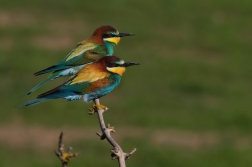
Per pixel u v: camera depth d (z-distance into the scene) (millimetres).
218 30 27281
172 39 25766
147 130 17125
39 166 14867
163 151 15836
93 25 26812
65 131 16719
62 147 5934
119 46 24547
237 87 20938
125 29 26578
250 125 17719
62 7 28312
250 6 30734
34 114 17625
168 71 22141
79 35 25516
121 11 28688
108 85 9586
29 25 26062
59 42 24578
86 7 28594
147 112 18297
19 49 23484
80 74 9523
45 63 22250
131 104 18844
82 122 17234
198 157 15695
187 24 27766
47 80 10578
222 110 18672
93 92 9469
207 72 22344
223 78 21812
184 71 22234
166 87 20562
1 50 23172
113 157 6930
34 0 28703
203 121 17891
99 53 11125
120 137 16594
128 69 21906
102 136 7535
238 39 26312
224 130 17391
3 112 17750
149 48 24531
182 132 17109
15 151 15648
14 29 25484
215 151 16031
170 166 15422
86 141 16141
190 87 20656
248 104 19281
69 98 9305
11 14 27094
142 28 26781
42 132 16641
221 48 25219
